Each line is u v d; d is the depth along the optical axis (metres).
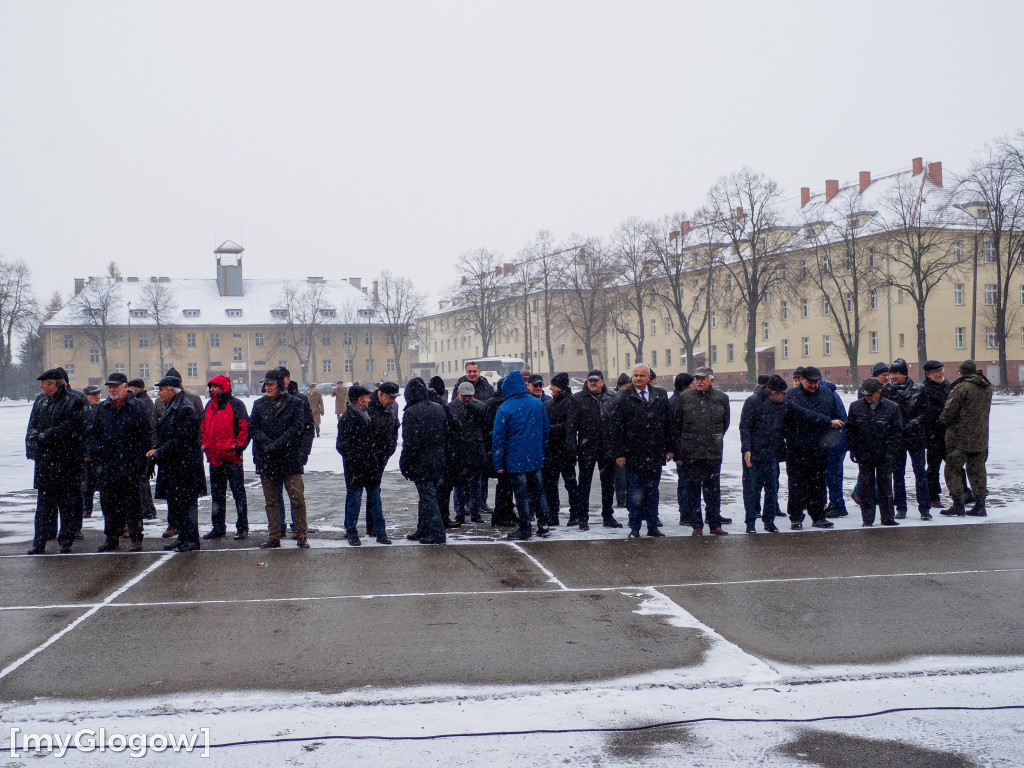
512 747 4.33
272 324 111.12
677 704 4.85
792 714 4.71
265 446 9.55
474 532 10.69
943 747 4.31
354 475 9.89
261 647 5.88
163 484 9.47
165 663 5.57
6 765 4.18
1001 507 11.85
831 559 8.50
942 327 64.62
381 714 4.75
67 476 9.47
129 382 11.31
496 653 5.71
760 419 10.43
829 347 72.25
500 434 10.04
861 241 65.31
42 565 8.69
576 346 106.06
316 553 9.25
